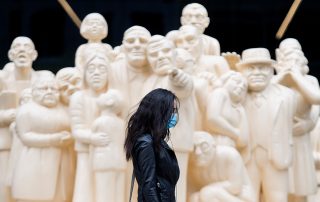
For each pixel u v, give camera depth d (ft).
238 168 31.42
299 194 34.24
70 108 31.50
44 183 31.40
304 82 33.53
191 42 33.17
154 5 62.28
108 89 31.53
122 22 62.23
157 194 23.99
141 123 24.61
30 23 62.49
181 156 30.63
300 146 34.45
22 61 34.81
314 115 34.68
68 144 31.96
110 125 30.55
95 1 62.03
